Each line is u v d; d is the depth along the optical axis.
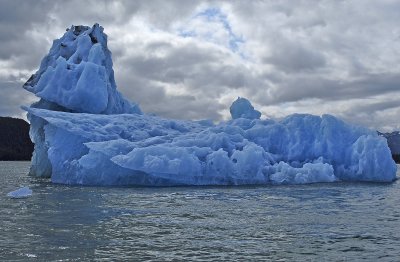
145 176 26.53
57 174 28.83
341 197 21.41
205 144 29.03
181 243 11.77
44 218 15.28
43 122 33.91
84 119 30.36
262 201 19.75
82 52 37.69
